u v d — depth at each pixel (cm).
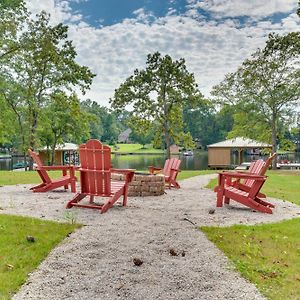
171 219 560
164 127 3002
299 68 2656
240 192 683
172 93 2945
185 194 895
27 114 2627
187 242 434
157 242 432
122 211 618
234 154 4256
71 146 4106
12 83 2331
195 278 326
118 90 2953
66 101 2589
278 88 2691
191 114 7812
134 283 314
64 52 2502
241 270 343
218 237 458
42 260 363
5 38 1989
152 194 853
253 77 2730
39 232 455
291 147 2989
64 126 3334
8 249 385
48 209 624
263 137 2891
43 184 882
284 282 316
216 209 662
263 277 328
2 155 6062
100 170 626
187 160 5191
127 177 670
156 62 2912
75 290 298
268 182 1344
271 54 2673
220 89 2877
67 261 363
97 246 413
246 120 2861
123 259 373
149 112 2964
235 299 284
